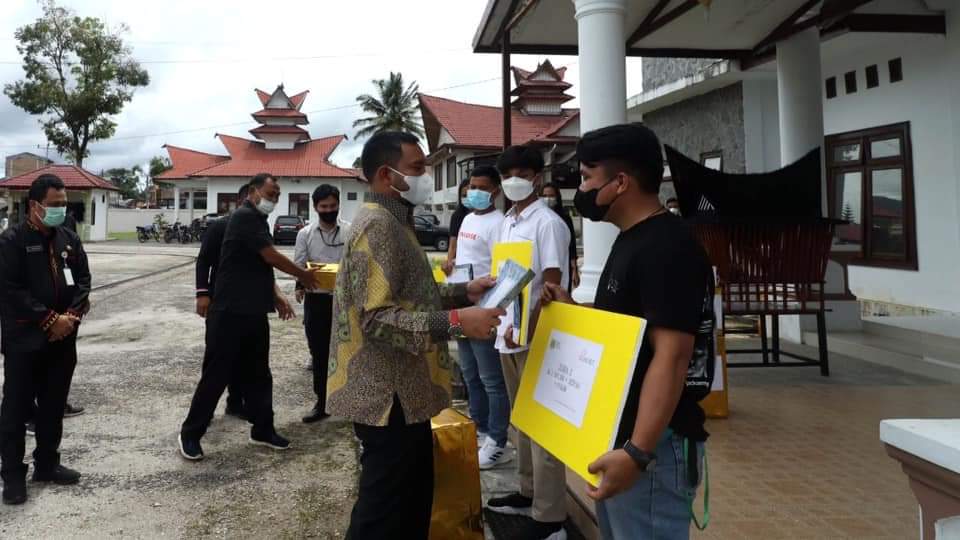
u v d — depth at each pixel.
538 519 2.51
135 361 6.16
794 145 6.30
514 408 1.74
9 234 3.13
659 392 1.30
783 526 2.36
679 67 10.25
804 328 6.18
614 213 1.55
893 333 5.77
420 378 1.90
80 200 29.58
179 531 2.84
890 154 7.37
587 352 1.47
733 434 3.45
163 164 64.25
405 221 1.96
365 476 1.90
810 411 3.87
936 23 6.45
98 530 2.84
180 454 3.77
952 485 1.18
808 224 4.54
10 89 33.41
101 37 34.03
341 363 1.88
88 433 4.11
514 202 2.85
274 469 3.58
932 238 6.80
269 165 34.19
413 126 39.38
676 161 4.88
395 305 1.77
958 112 6.45
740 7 5.70
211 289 4.27
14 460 3.12
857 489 2.70
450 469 2.47
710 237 4.61
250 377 3.88
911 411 3.85
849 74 7.89
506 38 5.85
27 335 3.13
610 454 1.29
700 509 2.50
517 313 2.18
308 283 4.09
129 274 14.43
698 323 1.34
